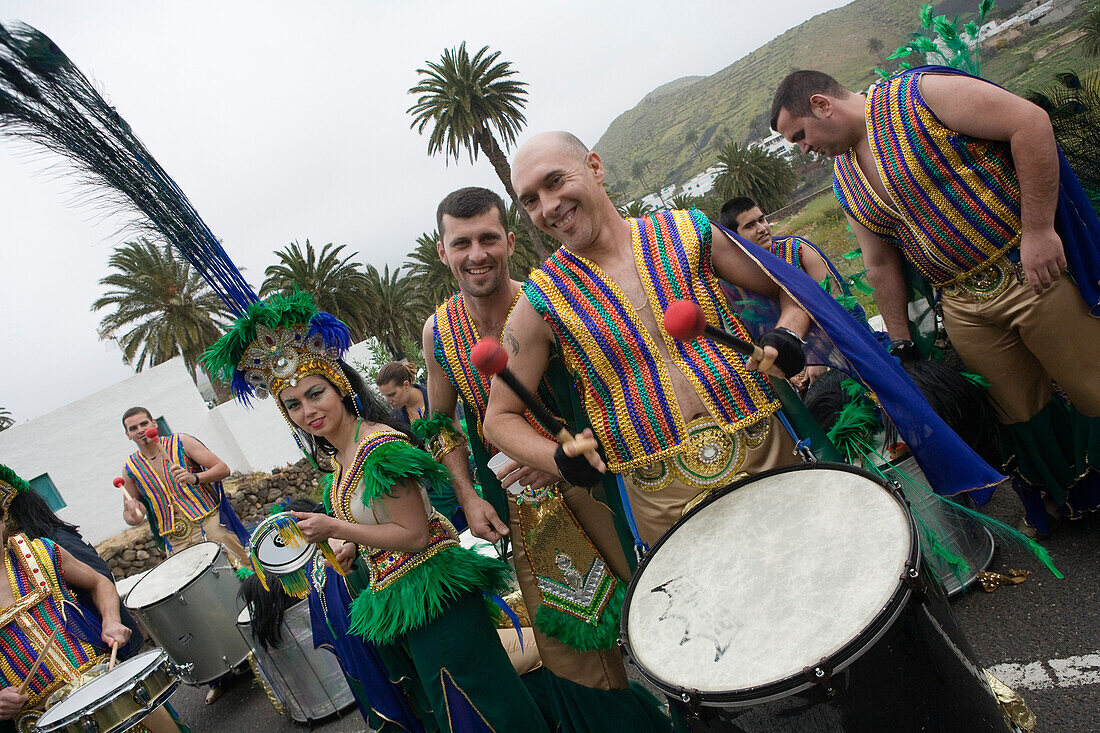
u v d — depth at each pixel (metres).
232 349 2.72
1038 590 3.01
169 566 5.35
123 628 3.54
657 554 2.05
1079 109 3.43
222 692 5.33
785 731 1.53
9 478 3.71
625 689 2.76
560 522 2.74
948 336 3.33
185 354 30.42
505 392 2.35
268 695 4.51
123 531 24.81
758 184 47.41
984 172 2.92
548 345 2.34
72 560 3.67
